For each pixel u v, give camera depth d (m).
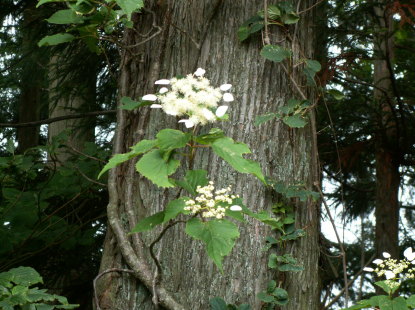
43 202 4.44
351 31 5.81
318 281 3.05
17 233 4.33
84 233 4.64
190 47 3.02
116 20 2.82
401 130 6.35
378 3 5.54
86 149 4.67
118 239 2.80
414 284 8.28
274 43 3.00
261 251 2.77
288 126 2.94
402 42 8.02
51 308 2.43
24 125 5.49
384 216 6.55
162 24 3.11
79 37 2.86
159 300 2.66
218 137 1.90
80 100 7.95
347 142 6.31
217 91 1.90
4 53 8.87
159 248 2.78
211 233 1.88
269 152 2.88
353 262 8.50
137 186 2.90
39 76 7.63
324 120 6.18
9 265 4.36
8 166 4.27
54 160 4.41
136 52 3.14
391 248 6.52
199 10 3.04
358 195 7.16
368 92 7.12
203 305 2.71
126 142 3.02
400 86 6.74
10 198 4.39
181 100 1.85
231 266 2.74
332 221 3.05
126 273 2.79
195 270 2.74
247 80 2.93
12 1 6.57
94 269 5.36
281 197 2.86
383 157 6.43
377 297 2.11
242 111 2.90
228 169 2.82
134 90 3.10
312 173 3.04
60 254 4.95
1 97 10.04
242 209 2.04
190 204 1.96
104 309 2.76
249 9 3.01
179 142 1.85
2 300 2.39
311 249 2.93
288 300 2.70
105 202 5.04
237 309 2.65
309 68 3.03
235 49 2.97
